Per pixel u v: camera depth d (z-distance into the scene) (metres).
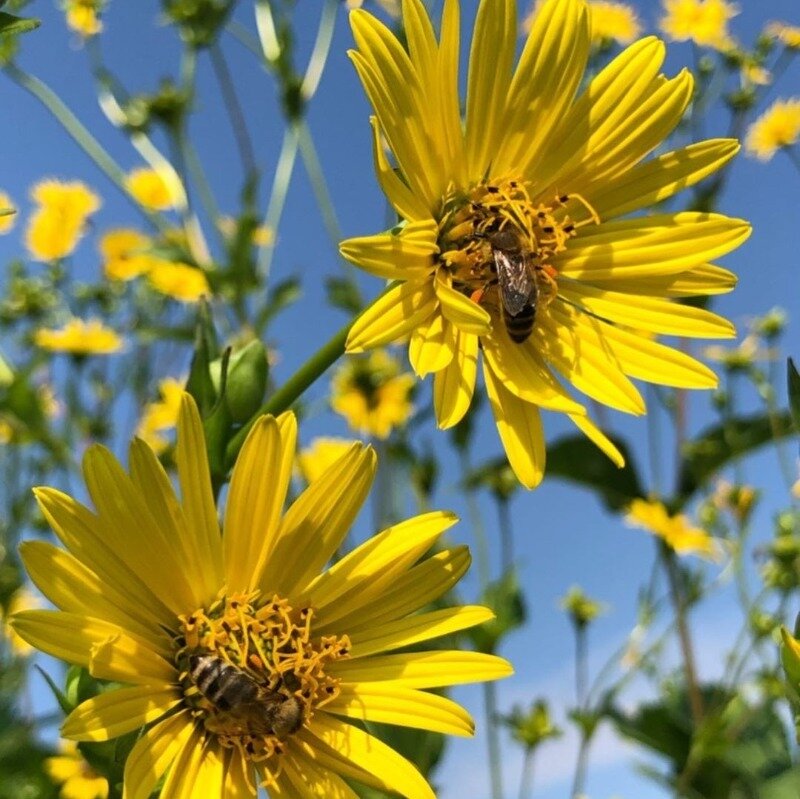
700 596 0.23
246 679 0.10
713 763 0.22
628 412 0.11
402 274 0.11
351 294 0.26
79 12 0.26
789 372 0.11
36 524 0.27
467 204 0.12
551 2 0.11
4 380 0.24
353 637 0.11
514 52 0.11
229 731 0.10
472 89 0.11
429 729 0.10
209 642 0.10
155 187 0.29
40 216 0.30
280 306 0.25
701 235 0.12
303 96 0.26
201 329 0.12
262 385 0.12
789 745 0.21
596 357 0.12
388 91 0.11
